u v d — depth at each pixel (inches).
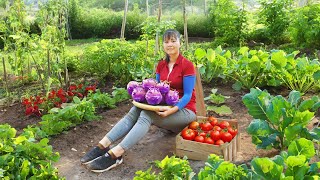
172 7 776.3
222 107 237.5
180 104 178.9
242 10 503.8
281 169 131.1
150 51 317.4
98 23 660.7
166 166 148.1
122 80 304.2
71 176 169.9
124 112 242.5
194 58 295.1
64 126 208.8
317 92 262.4
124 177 168.9
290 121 166.6
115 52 300.2
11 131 168.6
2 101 274.4
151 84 178.2
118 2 836.0
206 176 133.6
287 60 257.1
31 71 328.2
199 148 172.2
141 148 193.9
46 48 268.7
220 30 506.9
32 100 254.2
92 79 325.1
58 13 284.2
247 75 273.0
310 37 415.8
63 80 301.1
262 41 509.7
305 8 428.1
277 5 484.4
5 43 285.0
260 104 175.9
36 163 163.0
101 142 174.9
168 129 190.5
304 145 142.0
